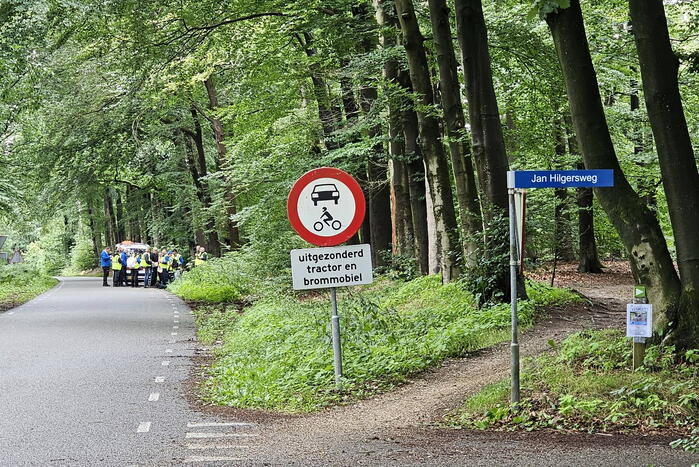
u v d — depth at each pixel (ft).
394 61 74.69
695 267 33.22
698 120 91.81
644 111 97.40
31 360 45.78
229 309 81.30
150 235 195.72
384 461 22.79
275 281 81.66
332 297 37.01
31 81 86.07
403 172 83.92
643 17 33.30
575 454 23.11
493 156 54.75
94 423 29.48
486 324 48.11
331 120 92.53
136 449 25.30
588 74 34.73
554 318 53.88
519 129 87.61
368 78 80.23
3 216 146.20
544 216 70.90
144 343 54.19
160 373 41.70
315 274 35.94
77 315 75.25
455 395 33.27
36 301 96.37
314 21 77.82
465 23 53.88
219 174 103.60
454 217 64.54
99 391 36.24
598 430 26.61
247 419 30.76
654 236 34.35
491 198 55.01
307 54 89.81
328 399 35.09
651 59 33.32
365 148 81.71
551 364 34.53
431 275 70.95
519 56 73.72
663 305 33.76
